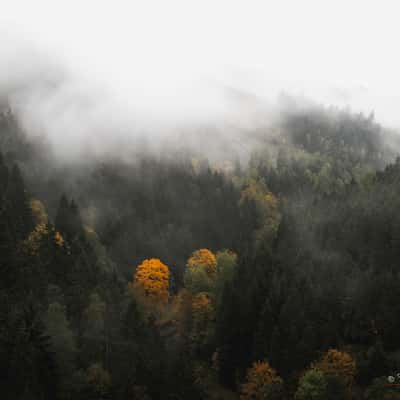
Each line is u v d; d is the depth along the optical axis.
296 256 97.69
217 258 108.19
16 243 76.69
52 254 78.81
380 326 76.69
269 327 77.38
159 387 62.88
